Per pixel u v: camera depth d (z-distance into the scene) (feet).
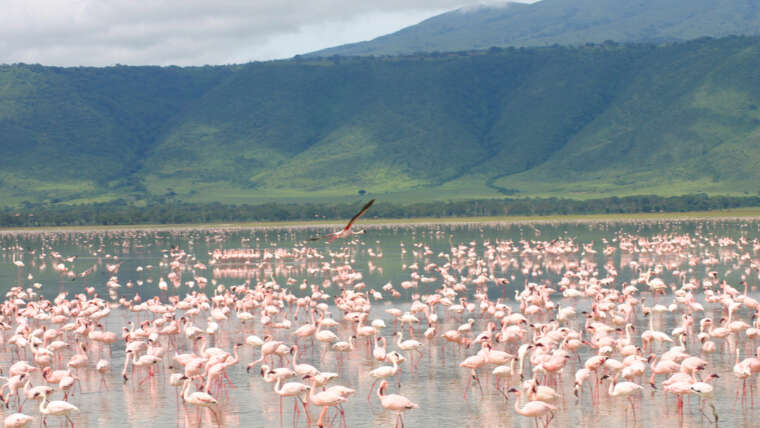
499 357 102.73
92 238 542.98
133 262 329.31
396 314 145.07
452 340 122.31
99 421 93.86
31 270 297.74
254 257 321.32
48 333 129.29
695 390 85.46
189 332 129.59
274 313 157.38
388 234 526.98
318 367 117.39
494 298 188.75
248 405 99.30
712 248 343.05
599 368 111.96
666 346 125.18
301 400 92.99
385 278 242.99
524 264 281.33
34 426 92.58
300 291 215.31
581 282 195.21
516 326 121.60
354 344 134.51
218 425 91.61
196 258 348.59
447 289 178.50
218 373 98.63
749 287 199.72
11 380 98.32
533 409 84.23
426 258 322.34
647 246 334.85
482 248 372.99
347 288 219.00
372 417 93.50
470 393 102.32
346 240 463.42
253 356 126.00
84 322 140.05
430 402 98.68
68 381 99.45
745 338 130.82
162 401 101.65
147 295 214.90
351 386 106.63
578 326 144.97
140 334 127.75
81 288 232.94
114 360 125.80
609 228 552.00
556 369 98.43
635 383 99.55
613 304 148.05
